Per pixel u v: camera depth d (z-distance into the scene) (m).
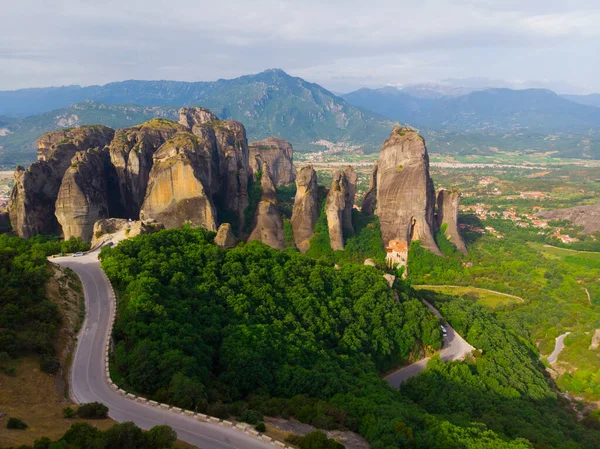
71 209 157.12
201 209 167.12
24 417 51.31
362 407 68.31
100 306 85.94
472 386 97.12
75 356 70.12
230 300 95.44
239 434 53.78
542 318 150.62
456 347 117.00
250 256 116.06
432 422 68.56
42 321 72.69
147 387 63.06
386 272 148.62
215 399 63.38
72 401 58.88
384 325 109.19
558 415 96.62
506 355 114.94
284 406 67.00
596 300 161.25
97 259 109.44
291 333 90.50
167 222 167.25
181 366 65.44
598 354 126.31
